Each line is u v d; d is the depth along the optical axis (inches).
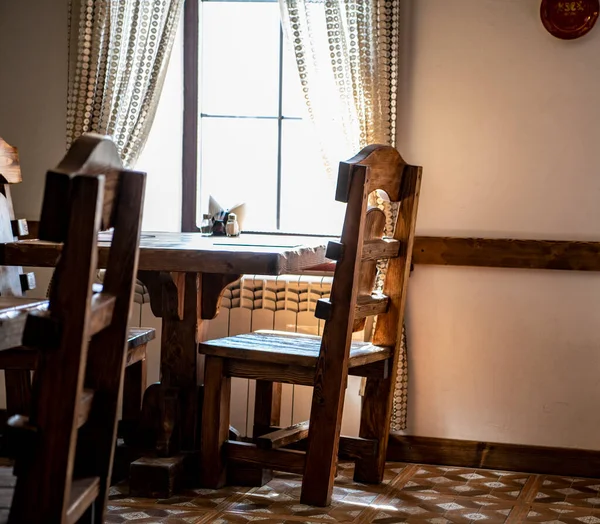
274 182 171.0
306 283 158.4
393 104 151.7
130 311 72.1
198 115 170.7
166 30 159.0
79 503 65.9
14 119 170.6
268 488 137.3
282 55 168.9
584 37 149.3
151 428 138.6
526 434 155.1
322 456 127.6
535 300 153.5
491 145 153.4
